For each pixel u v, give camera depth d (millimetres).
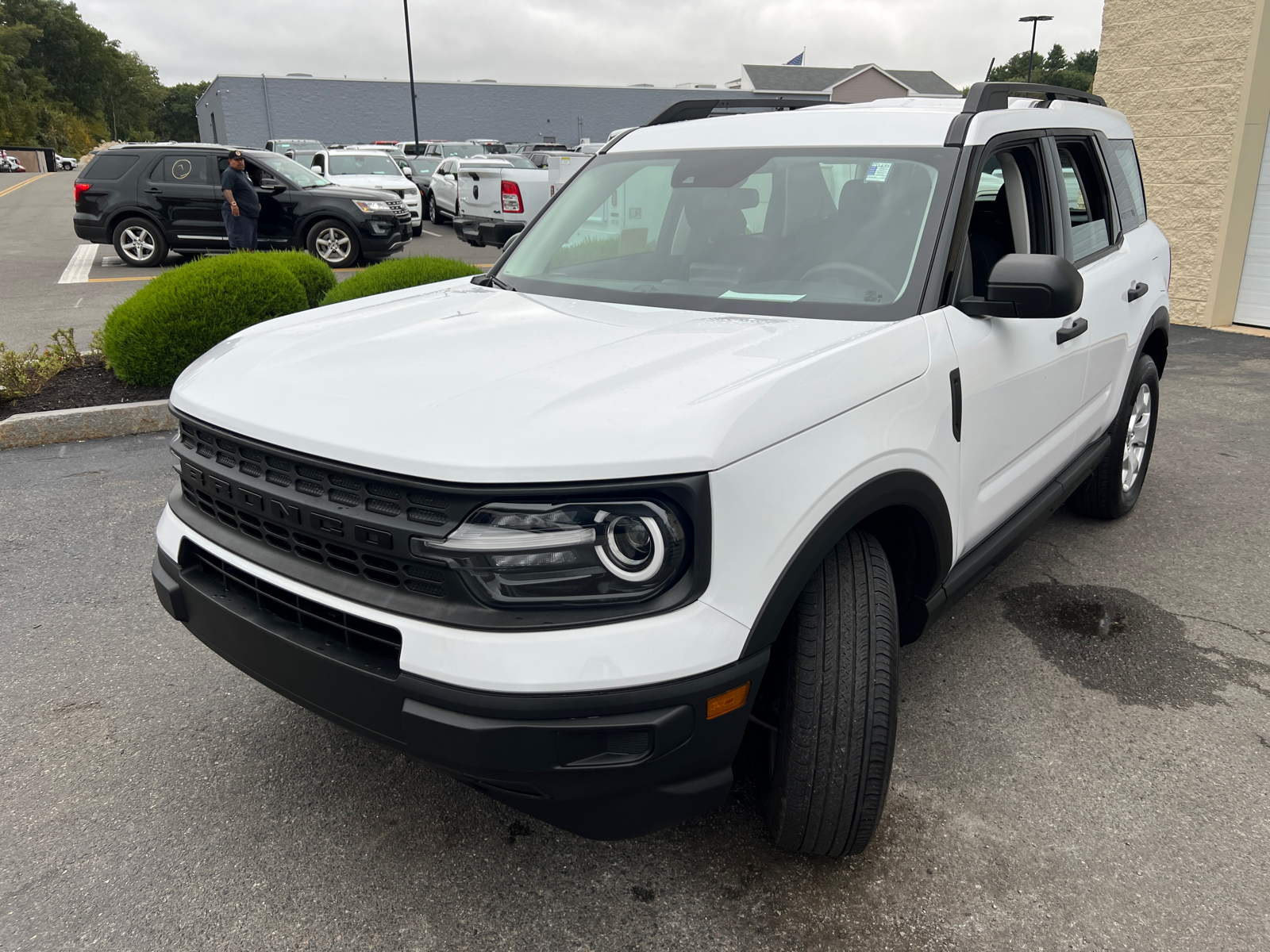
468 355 2184
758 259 2691
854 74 56500
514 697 1663
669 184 3020
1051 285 2295
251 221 12266
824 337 2203
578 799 1751
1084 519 4531
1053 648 3301
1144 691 3029
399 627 1748
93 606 3615
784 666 2041
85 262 14055
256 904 2131
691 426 1720
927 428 2250
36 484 4973
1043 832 2359
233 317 6305
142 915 2096
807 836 2109
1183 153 9562
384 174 18234
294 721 2875
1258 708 2928
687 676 1711
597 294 2793
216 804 2486
